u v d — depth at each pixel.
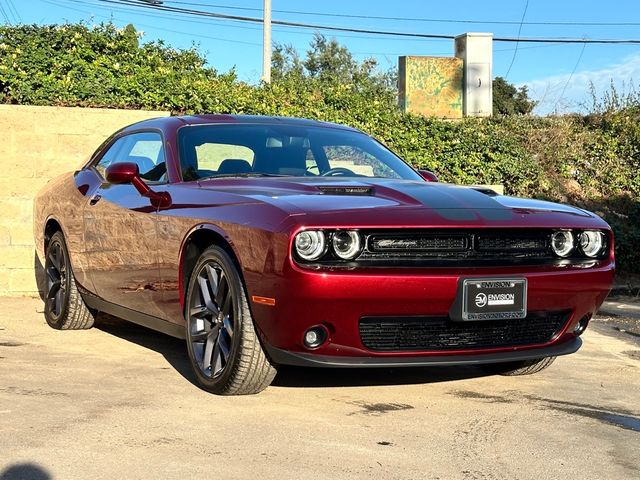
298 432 3.69
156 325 5.08
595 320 8.05
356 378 4.85
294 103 11.16
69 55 9.91
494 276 4.05
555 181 12.62
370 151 5.67
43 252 6.64
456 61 15.77
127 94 9.57
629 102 14.27
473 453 3.50
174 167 5.00
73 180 6.24
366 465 3.28
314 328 3.92
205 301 4.39
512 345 4.30
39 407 3.98
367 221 3.86
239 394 4.29
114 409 3.98
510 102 23.78
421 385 4.77
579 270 4.32
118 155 5.87
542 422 4.04
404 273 3.87
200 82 10.53
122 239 5.20
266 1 21.70
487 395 4.59
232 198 4.27
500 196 4.65
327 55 35.34
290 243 3.77
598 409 4.34
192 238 4.47
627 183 12.80
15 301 7.91
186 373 4.84
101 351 5.51
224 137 5.25
